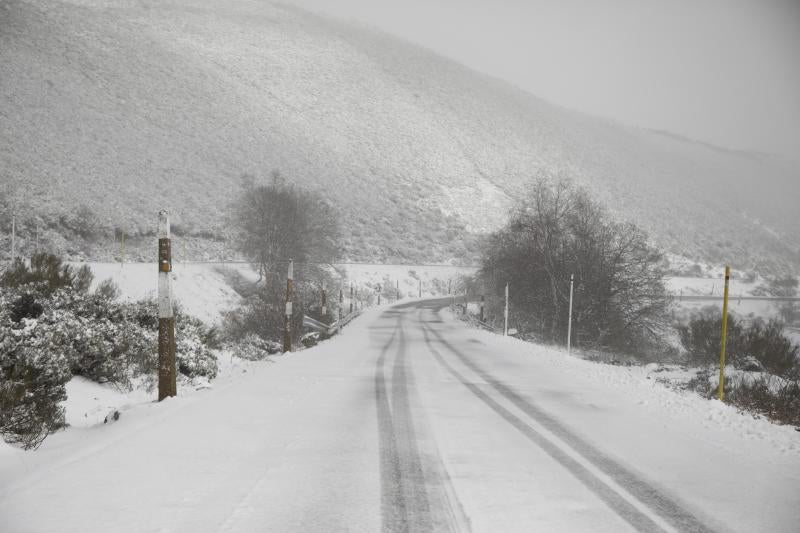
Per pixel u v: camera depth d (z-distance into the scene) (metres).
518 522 4.77
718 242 127.31
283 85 148.75
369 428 8.03
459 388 11.91
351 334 29.58
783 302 73.44
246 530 4.50
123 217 63.84
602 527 4.71
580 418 9.12
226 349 19.42
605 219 38.12
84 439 7.59
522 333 36.97
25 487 5.41
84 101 96.88
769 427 8.81
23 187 60.22
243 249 48.56
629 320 34.66
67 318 11.91
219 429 7.80
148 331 15.29
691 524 4.85
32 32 118.69
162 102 110.88
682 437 8.01
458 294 77.69
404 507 5.06
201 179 84.62
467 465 6.36
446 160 135.00
